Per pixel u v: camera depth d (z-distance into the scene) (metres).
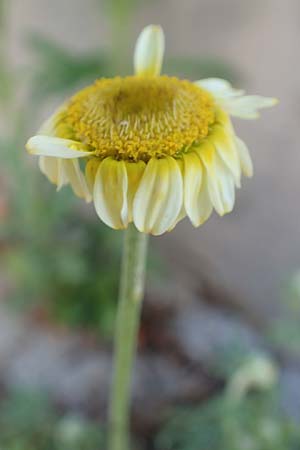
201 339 0.25
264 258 0.27
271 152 0.29
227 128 0.11
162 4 0.35
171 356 0.25
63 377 0.24
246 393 0.18
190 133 0.11
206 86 0.12
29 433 0.21
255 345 0.24
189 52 0.33
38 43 0.25
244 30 0.34
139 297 0.13
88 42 0.34
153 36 0.12
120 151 0.10
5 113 0.25
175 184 0.10
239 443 0.17
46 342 0.25
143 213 0.10
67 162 0.11
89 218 0.27
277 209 0.28
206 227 0.28
